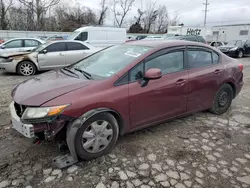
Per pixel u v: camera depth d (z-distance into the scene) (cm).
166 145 301
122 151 283
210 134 337
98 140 261
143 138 318
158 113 312
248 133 344
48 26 3678
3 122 362
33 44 1060
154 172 245
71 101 237
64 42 859
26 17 3419
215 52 393
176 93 323
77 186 222
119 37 1348
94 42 1262
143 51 309
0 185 221
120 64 295
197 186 225
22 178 231
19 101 243
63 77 293
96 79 273
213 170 251
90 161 262
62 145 263
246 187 226
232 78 408
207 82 365
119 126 284
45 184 224
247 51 1680
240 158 276
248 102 498
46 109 228
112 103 262
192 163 263
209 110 411
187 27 2519
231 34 2639
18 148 285
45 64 829
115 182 228
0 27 3362
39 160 261
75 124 239
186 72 337
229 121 387
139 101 286
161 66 313
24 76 800
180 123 372
